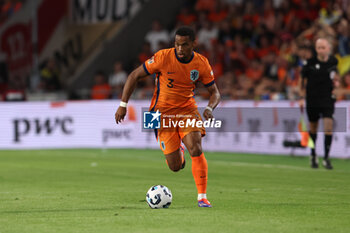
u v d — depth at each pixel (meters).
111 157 55.28
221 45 73.69
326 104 42.88
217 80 69.00
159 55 25.00
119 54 85.19
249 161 50.31
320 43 42.22
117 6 86.56
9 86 89.06
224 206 25.31
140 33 86.25
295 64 64.44
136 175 39.72
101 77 75.75
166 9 87.56
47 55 88.94
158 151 62.38
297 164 47.62
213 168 44.53
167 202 24.72
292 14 71.88
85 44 87.50
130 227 20.12
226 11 81.75
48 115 68.12
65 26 89.06
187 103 25.47
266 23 74.31
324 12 69.38
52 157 55.44
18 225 20.67
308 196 28.89
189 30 24.11
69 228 20.03
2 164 48.22
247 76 68.62
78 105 68.31
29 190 31.56
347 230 19.62
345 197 28.53
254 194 29.72
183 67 24.81
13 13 92.12
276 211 23.86
